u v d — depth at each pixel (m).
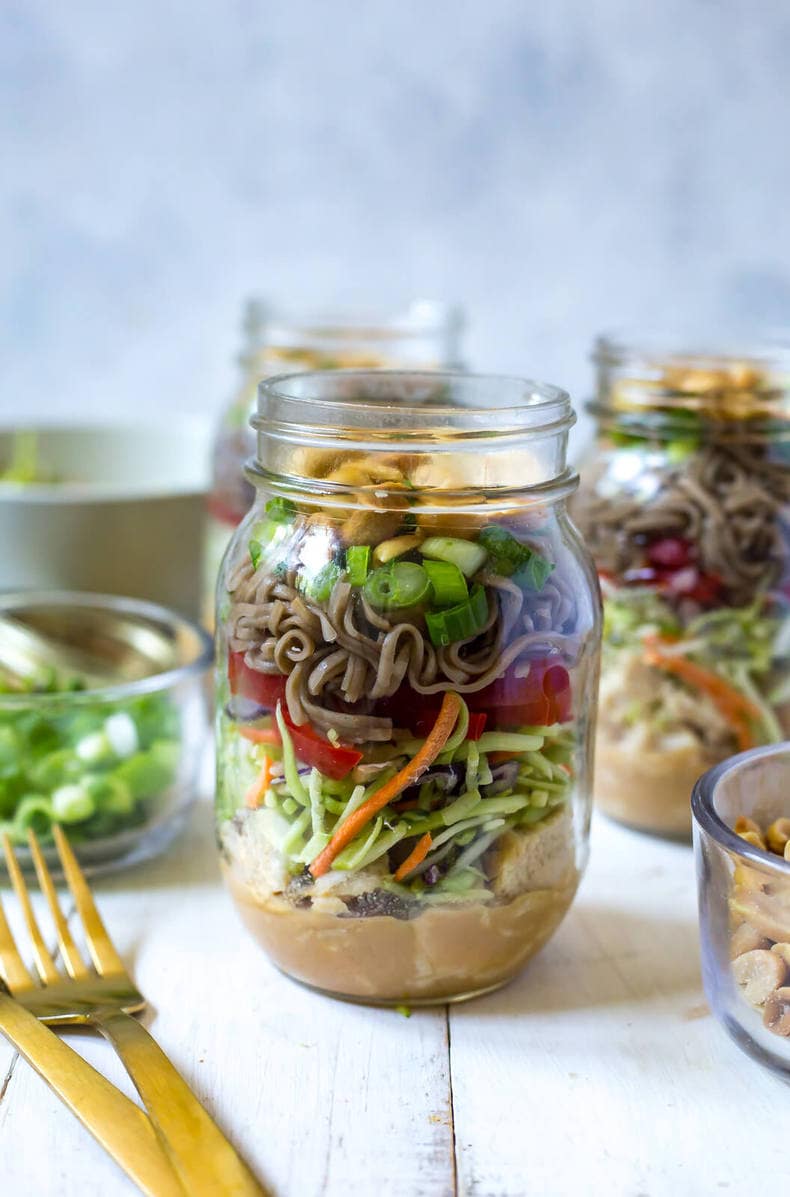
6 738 0.46
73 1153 0.35
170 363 0.84
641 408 0.48
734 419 0.47
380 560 0.38
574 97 0.78
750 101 0.78
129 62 0.78
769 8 0.76
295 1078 0.38
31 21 0.77
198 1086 0.38
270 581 0.39
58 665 0.52
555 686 0.39
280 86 0.78
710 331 0.82
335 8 0.77
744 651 0.47
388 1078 0.38
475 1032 0.40
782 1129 0.37
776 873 0.36
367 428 0.38
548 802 0.40
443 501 0.38
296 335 0.57
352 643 0.37
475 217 0.81
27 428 0.65
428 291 0.82
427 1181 0.35
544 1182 0.35
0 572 0.57
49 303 0.83
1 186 0.80
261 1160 0.35
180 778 0.48
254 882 0.40
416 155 0.79
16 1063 0.38
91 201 0.81
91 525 0.57
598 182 0.80
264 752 0.39
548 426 0.39
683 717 0.47
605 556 0.48
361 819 0.38
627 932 0.44
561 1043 0.39
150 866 0.47
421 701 0.38
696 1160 0.36
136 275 0.82
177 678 0.47
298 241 0.81
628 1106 0.37
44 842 0.46
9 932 0.42
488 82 0.78
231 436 0.56
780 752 0.41
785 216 0.80
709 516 0.46
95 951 0.42
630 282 0.82
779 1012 0.37
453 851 0.39
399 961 0.39
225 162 0.80
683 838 0.49
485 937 0.40
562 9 0.77
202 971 0.42
